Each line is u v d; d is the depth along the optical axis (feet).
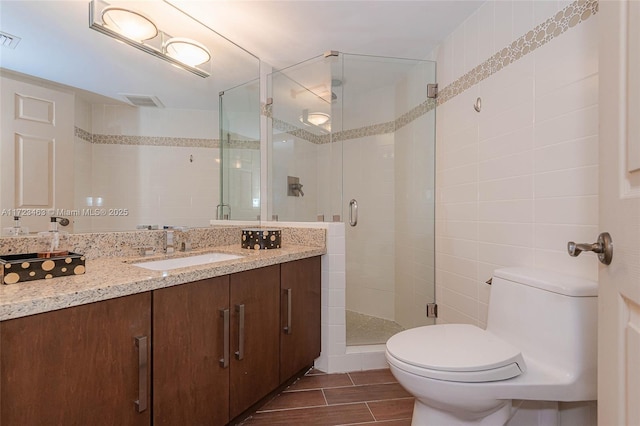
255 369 4.84
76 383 2.81
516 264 4.93
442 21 6.21
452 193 6.61
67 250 4.22
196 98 6.28
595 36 3.82
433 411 3.71
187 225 6.15
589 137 3.87
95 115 4.87
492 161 5.45
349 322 8.18
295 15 5.91
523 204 4.80
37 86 4.24
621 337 2.04
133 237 5.08
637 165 1.86
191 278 3.78
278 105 7.91
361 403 5.27
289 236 7.00
